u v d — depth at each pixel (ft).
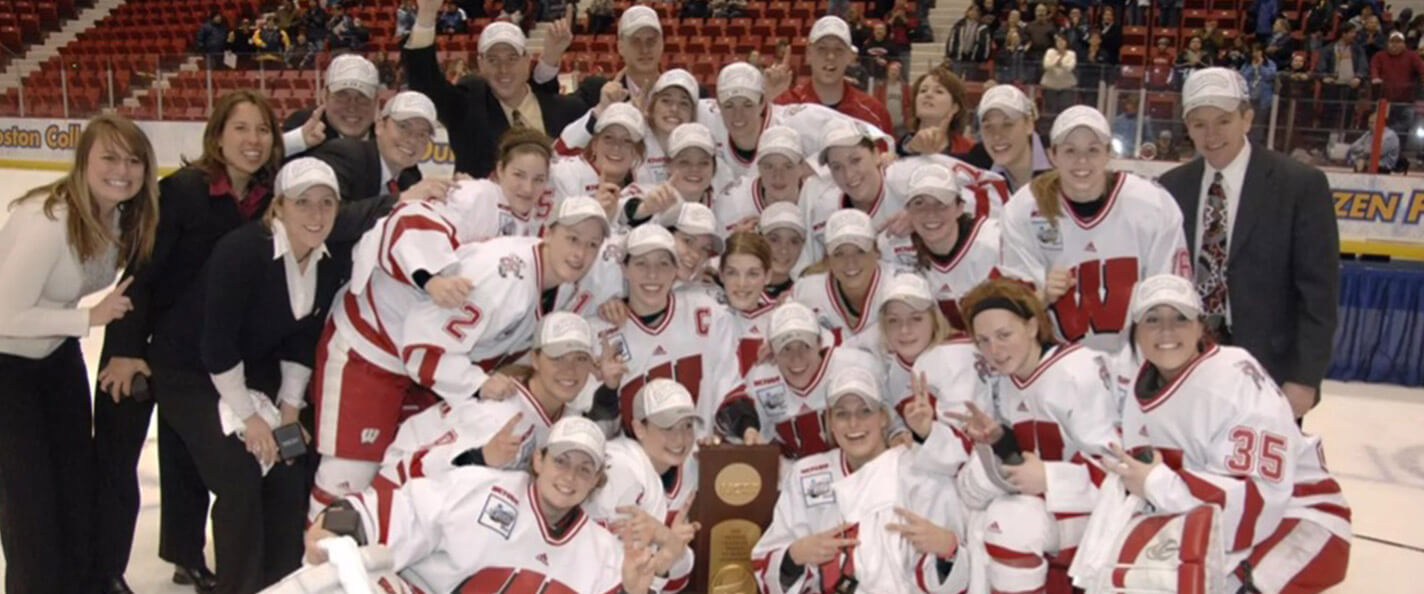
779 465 12.46
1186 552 9.91
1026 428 11.75
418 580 10.43
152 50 62.44
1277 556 11.18
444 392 11.94
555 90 18.22
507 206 13.42
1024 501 11.19
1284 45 39.96
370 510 9.96
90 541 12.11
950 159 15.19
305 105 42.98
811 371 13.07
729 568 12.34
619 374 12.45
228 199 12.14
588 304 13.61
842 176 14.25
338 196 11.59
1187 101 12.80
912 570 11.52
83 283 11.19
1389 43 37.22
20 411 11.03
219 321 11.29
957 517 11.85
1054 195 12.73
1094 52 39.83
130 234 11.33
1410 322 22.54
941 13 50.83
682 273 13.70
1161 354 10.80
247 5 62.75
